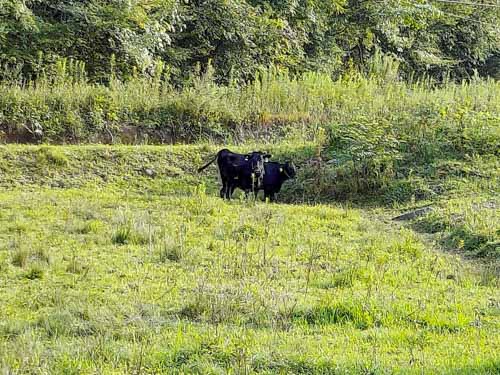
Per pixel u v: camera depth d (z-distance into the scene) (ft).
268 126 77.15
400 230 47.98
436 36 135.74
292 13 115.14
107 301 31.19
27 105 72.84
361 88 82.07
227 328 27.48
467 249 43.39
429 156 62.08
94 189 59.88
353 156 61.36
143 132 75.31
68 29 92.63
